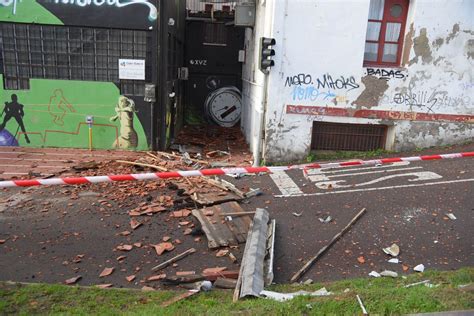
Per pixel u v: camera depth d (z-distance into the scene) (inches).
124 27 438.3
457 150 418.0
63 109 455.2
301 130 428.8
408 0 421.7
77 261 222.8
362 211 281.3
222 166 421.1
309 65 416.5
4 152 438.0
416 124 431.2
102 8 434.6
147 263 223.1
